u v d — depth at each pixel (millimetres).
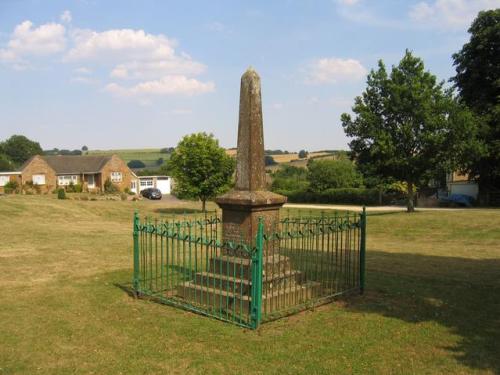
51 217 26625
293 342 7004
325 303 9156
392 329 7660
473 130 31031
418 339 7199
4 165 75812
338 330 7570
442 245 18375
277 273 8945
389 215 28219
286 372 5984
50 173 64062
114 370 6027
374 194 48875
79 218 27703
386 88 31750
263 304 8188
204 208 35500
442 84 31406
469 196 43938
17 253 14602
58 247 16047
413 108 30703
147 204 39844
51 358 6402
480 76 38562
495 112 35312
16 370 6020
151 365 6172
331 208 42750
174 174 35312
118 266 12836
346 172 55750
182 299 9172
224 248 9133
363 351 6699
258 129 9281
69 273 11828
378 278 11680
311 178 56906
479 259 14812
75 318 8125
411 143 31031
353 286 10508
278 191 57906
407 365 6223
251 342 6973
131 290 10094
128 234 20766
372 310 8742
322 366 6168
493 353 6656
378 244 18844
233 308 8266
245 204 8766
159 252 15602
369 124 31656
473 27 38656
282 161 96062
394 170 31734
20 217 25344
